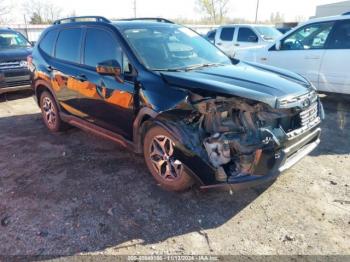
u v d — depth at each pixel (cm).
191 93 302
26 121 607
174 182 331
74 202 328
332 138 483
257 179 285
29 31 2112
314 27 646
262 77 342
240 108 287
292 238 271
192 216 302
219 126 288
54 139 505
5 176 387
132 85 351
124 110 368
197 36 457
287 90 313
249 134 284
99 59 409
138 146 365
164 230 284
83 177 378
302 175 371
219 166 287
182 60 385
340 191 338
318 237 271
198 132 293
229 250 259
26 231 285
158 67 357
